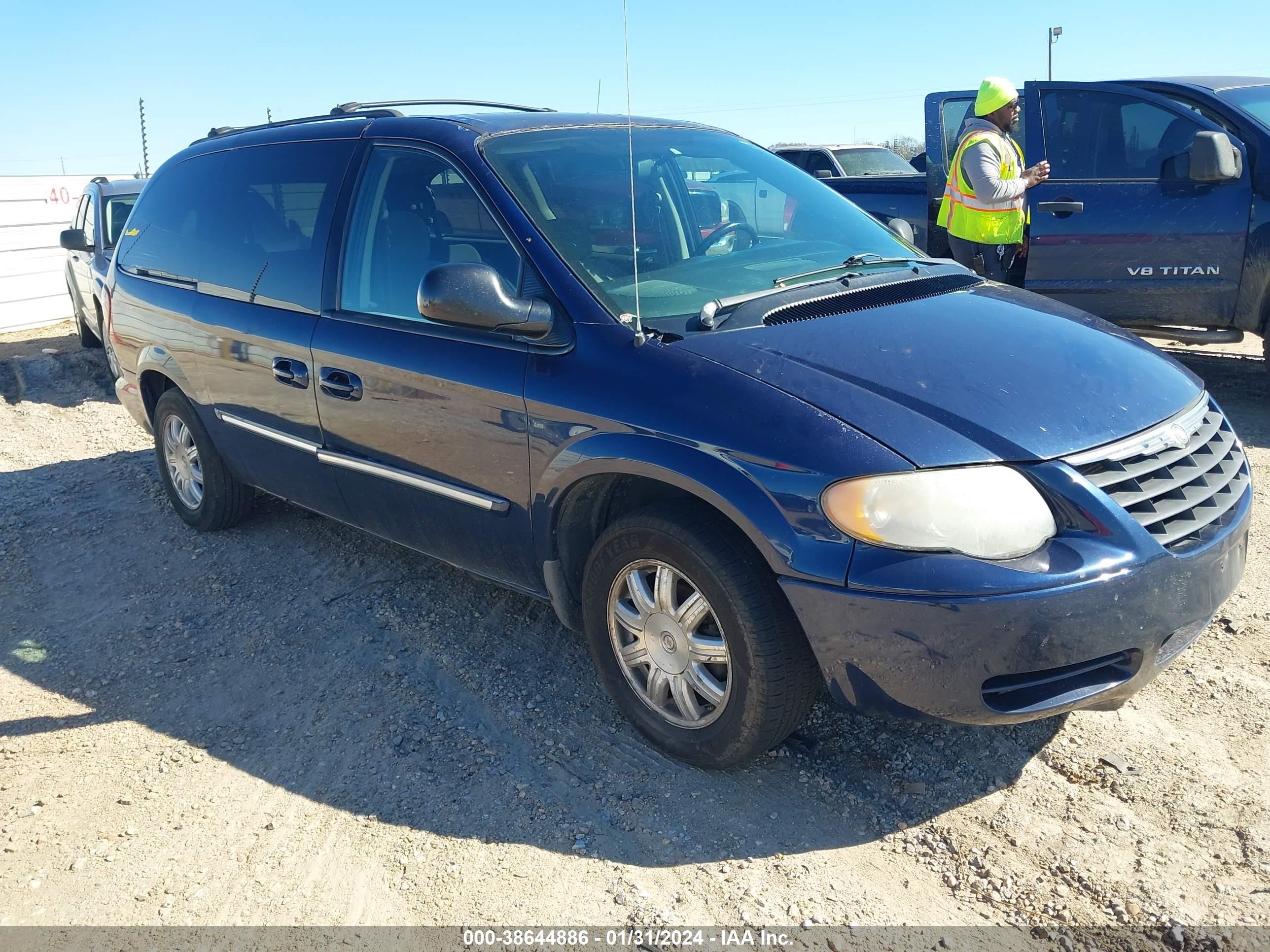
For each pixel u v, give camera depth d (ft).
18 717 11.39
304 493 13.78
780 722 8.87
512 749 10.26
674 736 9.65
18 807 9.73
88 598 14.47
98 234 29.60
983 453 8.02
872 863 8.42
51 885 8.64
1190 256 20.15
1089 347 9.80
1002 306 10.70
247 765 10.29
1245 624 11.76
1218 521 8.93
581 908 8.08
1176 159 20.15
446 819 9.25
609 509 10.33
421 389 11.02
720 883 8.28
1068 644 7.80
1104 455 8.30
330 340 12.23
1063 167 21.42
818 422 8.25
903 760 9.70
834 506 7.97
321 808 9.50
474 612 13.19
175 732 10.97
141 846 9.09
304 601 13.88
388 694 11.43
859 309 10.14
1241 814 8.63
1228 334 20.47
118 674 12.28
